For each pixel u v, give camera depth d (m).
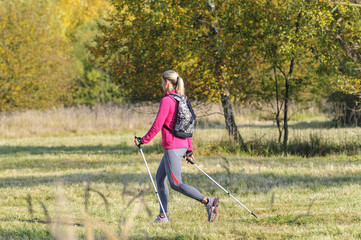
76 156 31.75
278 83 30.55
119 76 31.17
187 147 12.55
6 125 52.84
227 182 18.92
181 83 12.62
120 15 30.42
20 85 62.91
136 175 21.80
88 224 8.45
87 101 81.94
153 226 12.52
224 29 28.02
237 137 30.84
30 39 64.88
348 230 11.28
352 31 27.08
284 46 25.86
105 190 18.02
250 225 12.32
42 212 14.78
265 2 27.09
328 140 30.66
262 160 26.28
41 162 28.94
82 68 82.50
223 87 29.03
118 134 51.44
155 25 28.28
